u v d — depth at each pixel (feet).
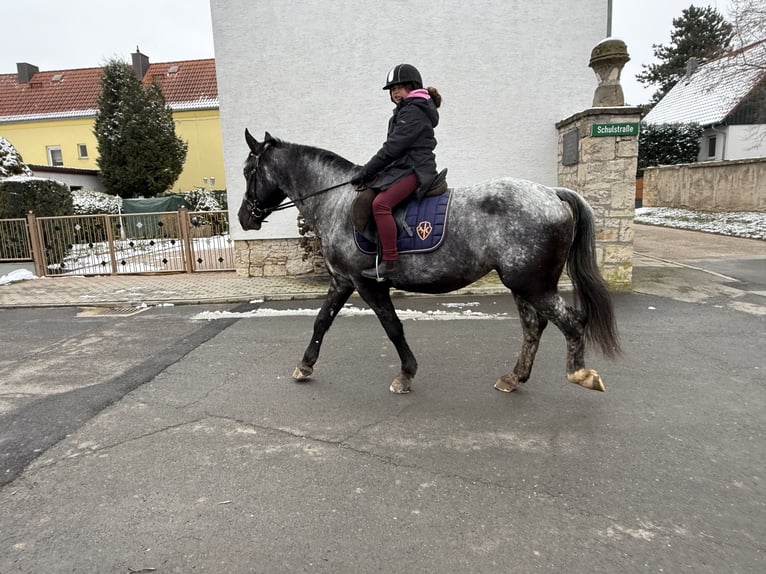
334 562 7.45
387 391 13.93
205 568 7.39
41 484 9.72
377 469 9.97
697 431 11.28
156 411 12.99
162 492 9.35
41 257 35.81
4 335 21.33
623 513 8.46
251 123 29.84
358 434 11.46
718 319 20.33
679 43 139.95
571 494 9.02
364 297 13.33
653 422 11.75
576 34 27.86
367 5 28.14
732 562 7.30
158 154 70.59
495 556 7.51
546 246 11.38
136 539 8.07
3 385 15.23
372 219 12.14
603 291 12.00
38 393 14.48
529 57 28.22
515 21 27.84
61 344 19.66
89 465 10.37
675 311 21.63
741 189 58.08
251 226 15.33
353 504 8.85
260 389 14.30
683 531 7.98
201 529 8.27
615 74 24.80
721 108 82.23
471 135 29.12
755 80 55.16
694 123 83.71
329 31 28.58
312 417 12.40
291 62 29.04
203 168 91.25
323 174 13.58
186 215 34.45
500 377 14.28
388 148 11.50
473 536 7.96
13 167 42.83
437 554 7.58
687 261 34.30
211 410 12.96
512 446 10.78
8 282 34.01
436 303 24.22
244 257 31.78
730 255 36.55
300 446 10.96
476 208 11.71
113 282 32.55
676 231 53.47
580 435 11.20
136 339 19.99
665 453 10.37
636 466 9.90
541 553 7.55
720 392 13.37
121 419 12.56
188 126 90.22
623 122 24.57
